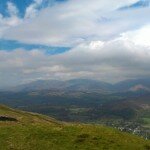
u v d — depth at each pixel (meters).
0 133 47.91
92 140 44.62
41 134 46.97
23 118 93.31
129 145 43.62
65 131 48.19
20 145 42.88
